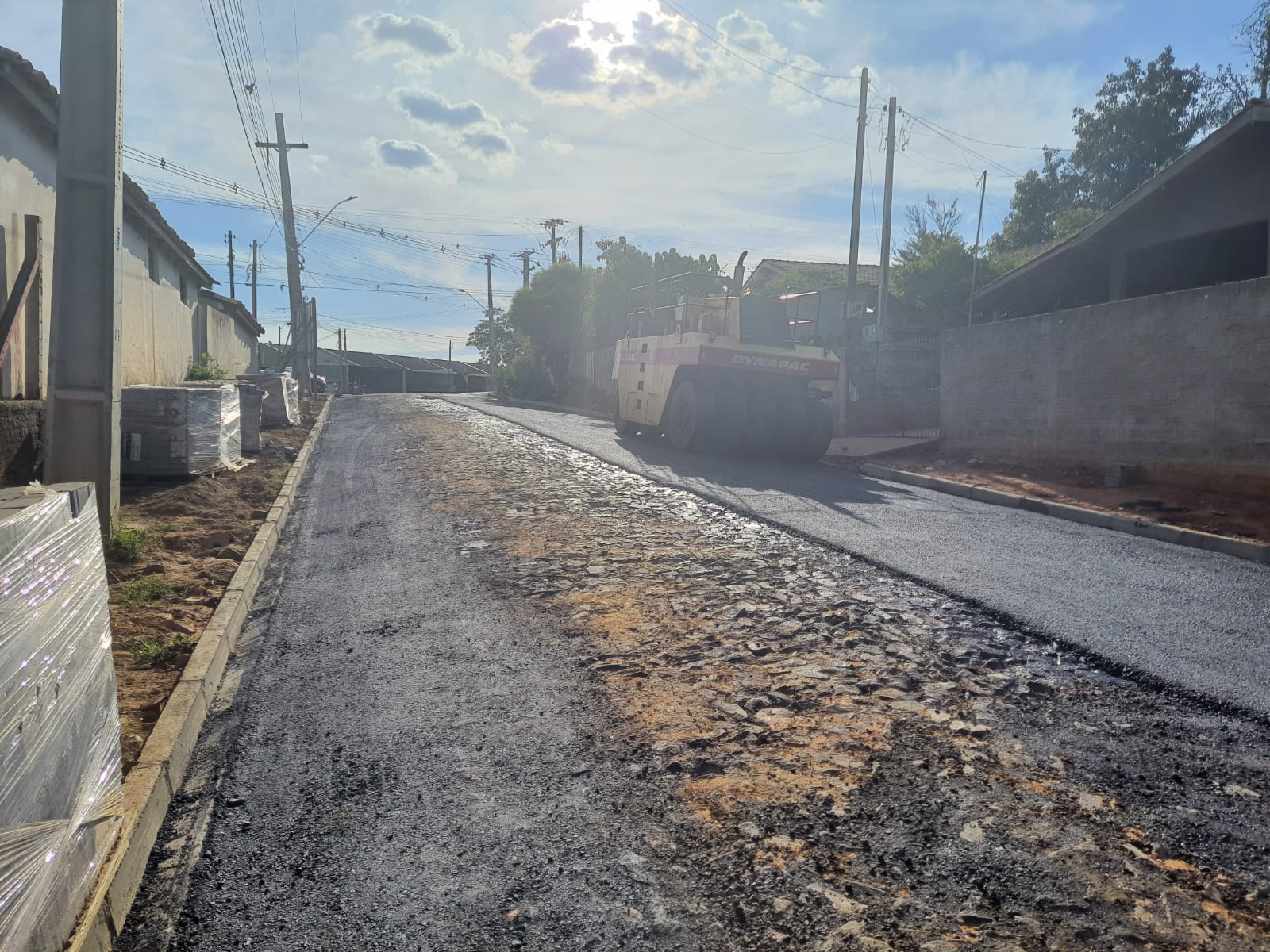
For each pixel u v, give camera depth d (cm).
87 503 306
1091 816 325
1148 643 518
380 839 318
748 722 408
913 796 339
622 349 1906
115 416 779
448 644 529
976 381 1429
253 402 1530
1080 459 1210
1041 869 291
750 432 1472
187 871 304
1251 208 1359
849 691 446
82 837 258
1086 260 1739
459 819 330
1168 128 3450
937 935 258
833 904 274
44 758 227
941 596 620
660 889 284
